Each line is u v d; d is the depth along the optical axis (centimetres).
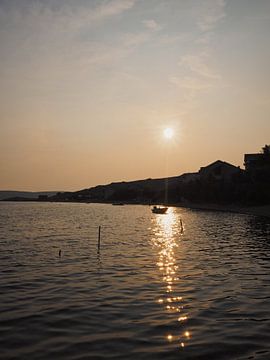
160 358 1551
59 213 16075
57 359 1539
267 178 14388
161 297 2489
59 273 3334
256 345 1673
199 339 1748
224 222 9825
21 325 1947
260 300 2400
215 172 19688
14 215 14262
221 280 3008
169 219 11950
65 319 2041
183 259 4125
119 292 2634
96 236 6762
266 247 5075
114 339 1753
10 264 3788
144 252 4706
